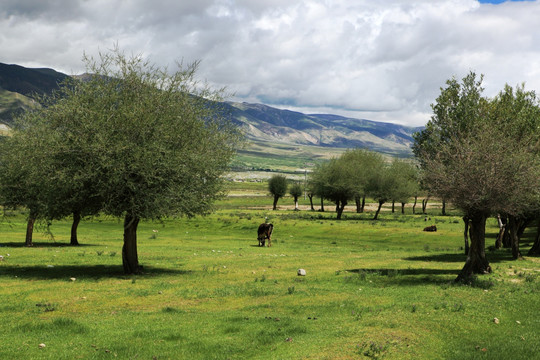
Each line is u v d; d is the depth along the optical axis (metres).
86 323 11.65
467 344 9.86
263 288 17.02
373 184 80.25
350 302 13.93
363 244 46.06
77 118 20.55
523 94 28.12
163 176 20.98
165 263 26.69
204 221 68.69
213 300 15.02
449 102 27.66
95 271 22.66
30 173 21.41
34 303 14.27
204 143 21.97
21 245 37.31
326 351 9.13
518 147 19.17
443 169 19.02
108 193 20.41
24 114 27.92
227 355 9.10
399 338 10.00
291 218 76.75
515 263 25.25
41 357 9.01
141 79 21.77
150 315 12.73
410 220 72.38
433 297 14.33
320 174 85.25
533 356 8.99
